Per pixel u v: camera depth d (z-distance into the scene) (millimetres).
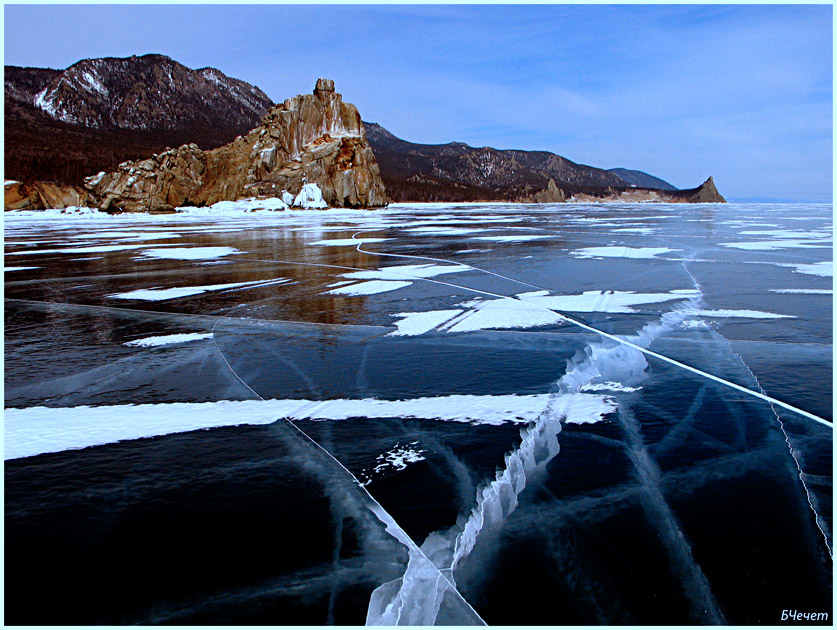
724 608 2312
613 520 2918
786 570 2535
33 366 5633
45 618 2266
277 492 3203
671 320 7387
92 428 4098
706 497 3133
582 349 6059
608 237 21016
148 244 19203
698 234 22484
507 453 3662
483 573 2520
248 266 13117
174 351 6148
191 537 2797
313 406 4516
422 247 17391
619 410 4371
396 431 4023
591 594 2391
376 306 8445
